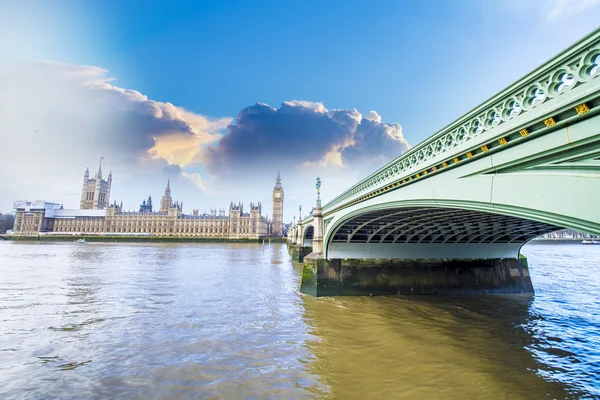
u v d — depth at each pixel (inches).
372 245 956.6
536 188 238.5
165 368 441.7
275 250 3577.8
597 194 193.3
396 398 365.1
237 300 866.8
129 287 1060.5
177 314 717.9
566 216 214.7
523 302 848.3
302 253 1969.7
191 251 3137.3
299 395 372.2
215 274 1408.7
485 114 287.9
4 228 7229.3
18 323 644.1
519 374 424.8
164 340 550.6
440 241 976.3
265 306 797.2
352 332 596.4
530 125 231.3
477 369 439.5
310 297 906.7
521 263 1006.4
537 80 229.1
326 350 508.4
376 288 933.8
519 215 261.6
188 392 378.3
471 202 316.8
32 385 392.8
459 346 525.3
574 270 1565.0
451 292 952.3
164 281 1194.0
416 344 534.9
